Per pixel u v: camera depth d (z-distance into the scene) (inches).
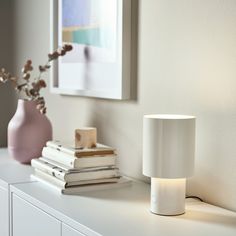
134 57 74.7
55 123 98.9
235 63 57.4
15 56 110.8
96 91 81.4
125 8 74.0
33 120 85.7
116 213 57.4
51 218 59.7
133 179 76.0
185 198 62.8
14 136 85.7
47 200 62.9
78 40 86.6
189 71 64.3
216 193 61.3
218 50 59.7
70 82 89.8
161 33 69.0
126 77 75.2
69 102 93.4
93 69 82.7
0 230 75.7
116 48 76.1
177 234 50.2
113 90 77.3
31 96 87.9
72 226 54.9
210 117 61.4
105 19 78.7
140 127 74.0
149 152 55.9
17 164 86.7
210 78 61.1
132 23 74.7
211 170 61.9
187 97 64.9
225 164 59.6
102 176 69.7
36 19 101.4
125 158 78.0
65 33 90.4
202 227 52.6
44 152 76.0
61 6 91.3
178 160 54.9
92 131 70.9
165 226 52.7
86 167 68.4
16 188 69.2
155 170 55.4
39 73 101.7
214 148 61.1
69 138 93.9
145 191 68.4
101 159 69.6
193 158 56.3
